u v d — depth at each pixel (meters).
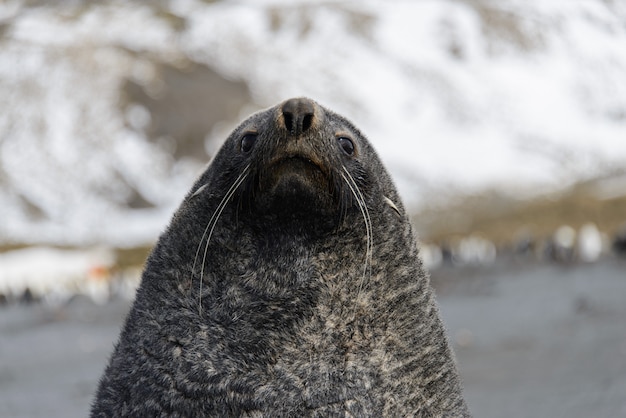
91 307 119.38
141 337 14.05
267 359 13.71
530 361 43.06
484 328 59.00
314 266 14.26
